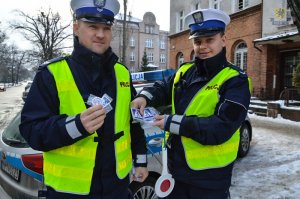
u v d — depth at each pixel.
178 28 25.05
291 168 5.71
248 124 6.81
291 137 8.52
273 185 4.94
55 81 1.82
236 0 18.53
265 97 15.51
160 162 3.77
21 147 3.16
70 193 1.81
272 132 9.29
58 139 1.69
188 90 2.38
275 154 6.75
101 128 1.89
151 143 3.66
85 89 1.87
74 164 1.82
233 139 2.34
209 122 2.05
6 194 3.26
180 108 2.38
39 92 1.82
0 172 3.43
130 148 2.15
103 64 1.95
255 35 16.47
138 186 3.59
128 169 2.07
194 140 2.12
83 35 1.92
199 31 2.27
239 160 6.43
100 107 1.71
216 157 2.26
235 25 17.97
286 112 11.77
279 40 14.16
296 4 4.25
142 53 61.81
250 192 4.69
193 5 22.91
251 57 16.83
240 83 2.19
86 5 1.89
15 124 3.70
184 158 2.33
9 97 33.41
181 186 2.43
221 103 2.15
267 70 15.65
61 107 1.83
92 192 1.88
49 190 1.88
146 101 2.35
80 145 1.82
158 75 3.95
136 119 2.09
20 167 3.07
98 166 1.88
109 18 1.92
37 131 1.73
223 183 2.31
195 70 2.45
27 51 38.41
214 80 2.26
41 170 2.93
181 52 24.02
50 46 29.38
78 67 1.89
